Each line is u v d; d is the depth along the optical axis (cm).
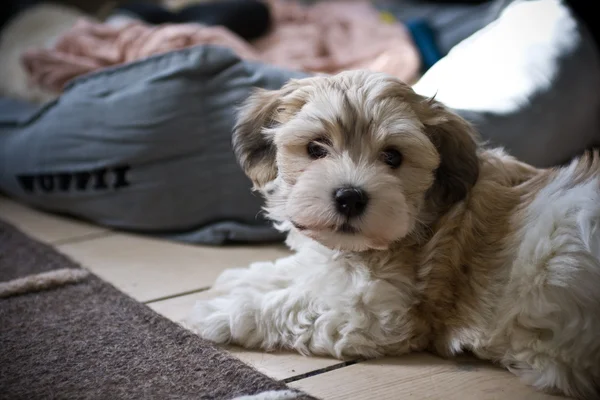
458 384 64
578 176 66
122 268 83
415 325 67
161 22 130
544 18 104
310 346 67
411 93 67
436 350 68
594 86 104
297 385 64
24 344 67
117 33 113
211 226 90
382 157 65
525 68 96
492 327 65
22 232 92
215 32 109
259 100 71
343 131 65
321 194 64
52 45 121
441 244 67
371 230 63
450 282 67
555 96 96
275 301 68
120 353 66
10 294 75
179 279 80
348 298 66
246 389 62
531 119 92
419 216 67
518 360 65
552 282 62
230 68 88
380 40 129
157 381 63
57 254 85
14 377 63
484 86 94
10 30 147
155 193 90
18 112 109
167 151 88
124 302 74
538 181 68
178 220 91
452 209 68
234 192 89
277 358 67
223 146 88
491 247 66
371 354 67
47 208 101
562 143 98
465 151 68
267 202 72
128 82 91
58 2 171
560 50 100
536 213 65
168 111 87
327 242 65
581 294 62
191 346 67
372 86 66
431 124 67
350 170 64
